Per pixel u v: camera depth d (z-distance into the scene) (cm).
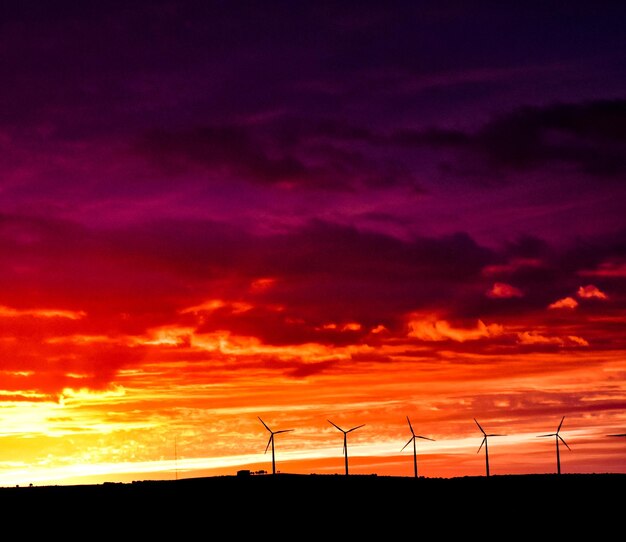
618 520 13050
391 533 12112
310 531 12488
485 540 11400
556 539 11419
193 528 13138
